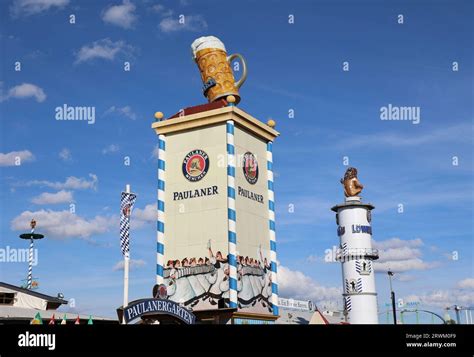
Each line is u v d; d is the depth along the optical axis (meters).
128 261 40.59
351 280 95.00
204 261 43.97
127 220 41.31
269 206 49.38
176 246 45.44
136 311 31.58
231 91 49.22
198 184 45.81
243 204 45.91
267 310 46.16
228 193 44.12
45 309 63.66
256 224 47.12
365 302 93.50
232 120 45.66
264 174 49.75
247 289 44.09
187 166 46.66
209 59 50.59
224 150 45.38
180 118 47.38
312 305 90.62
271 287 47.47
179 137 47.69
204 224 44.78
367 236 97.00
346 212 98.00
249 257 45.19
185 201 46.03
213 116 46.03
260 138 50.03
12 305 62.78
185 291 44.09
